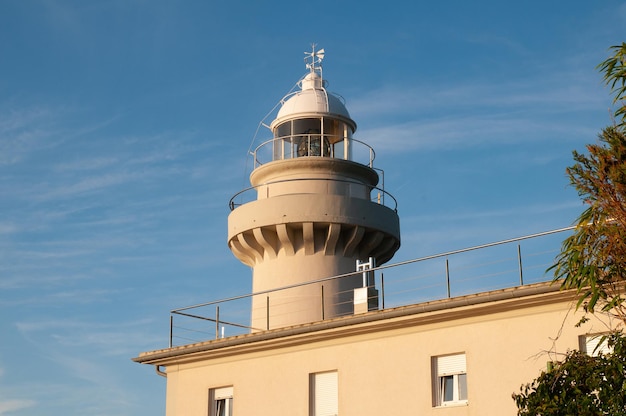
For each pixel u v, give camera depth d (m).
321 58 32.72
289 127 31.58
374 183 31.72
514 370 21.11
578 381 16.25
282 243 29.77
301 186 30.19
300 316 28.91
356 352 23.66
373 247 30.44
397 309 22.70
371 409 23.05
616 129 16.48
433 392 22.25
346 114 31.78
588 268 16.05
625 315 17.70
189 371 26.78
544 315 20.97
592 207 16.25
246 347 25.44
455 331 22.19
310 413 24.16
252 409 25.16
